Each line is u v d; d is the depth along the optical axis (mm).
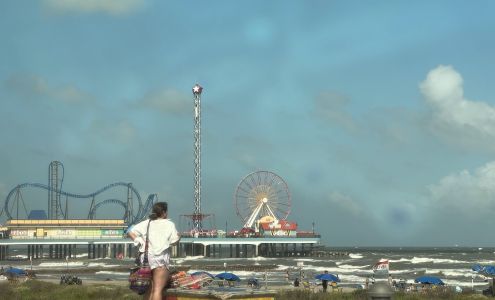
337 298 54688
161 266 11977
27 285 68312
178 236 12281
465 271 158250
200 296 11617
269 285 95438
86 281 114625
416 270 164250
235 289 12195
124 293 56719
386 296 13039
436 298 58719
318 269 165875
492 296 61594
